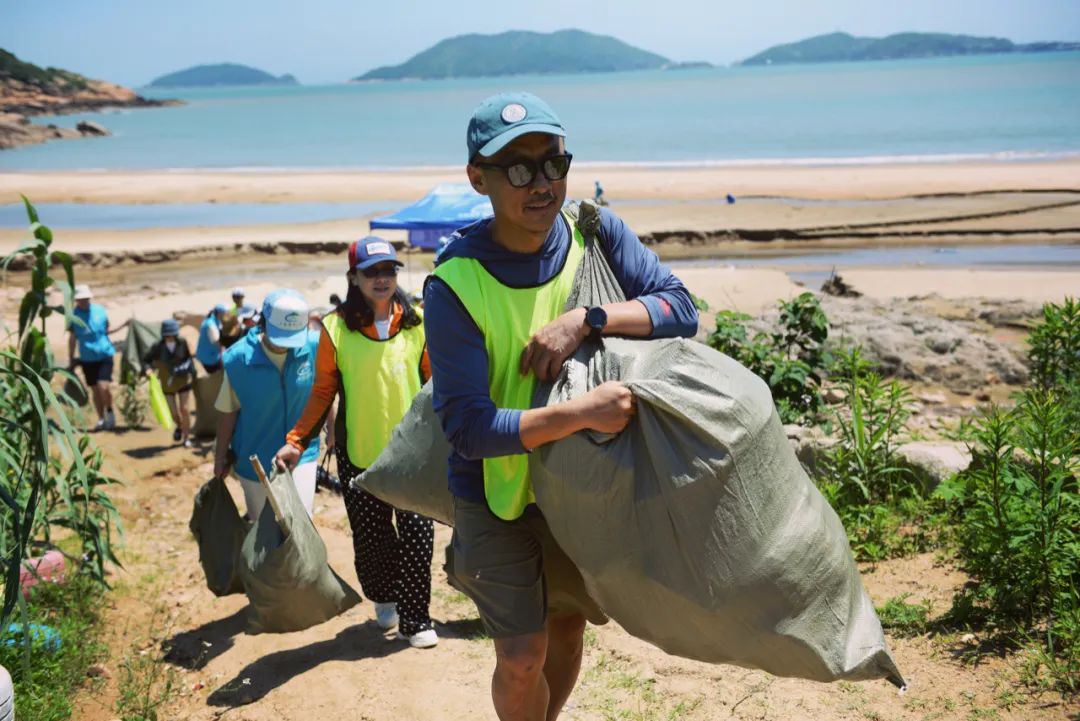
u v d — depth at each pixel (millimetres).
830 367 7559
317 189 50031
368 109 180500
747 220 32375
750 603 2658
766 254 28594
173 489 8852
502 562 3041
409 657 5062
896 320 12445
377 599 5438
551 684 3537
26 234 36906
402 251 29078
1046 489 4598
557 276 2984
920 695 3930
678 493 2637
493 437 2775
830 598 2736
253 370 5559
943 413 9758
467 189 16375
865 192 39438
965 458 5914
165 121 169375
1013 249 27609
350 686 4809
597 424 2674
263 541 4918
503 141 2727
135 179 61219
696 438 2643
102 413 11844
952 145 63812
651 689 4328
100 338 11859
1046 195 37031
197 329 17641
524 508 3031
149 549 7152
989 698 3812
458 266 2932
